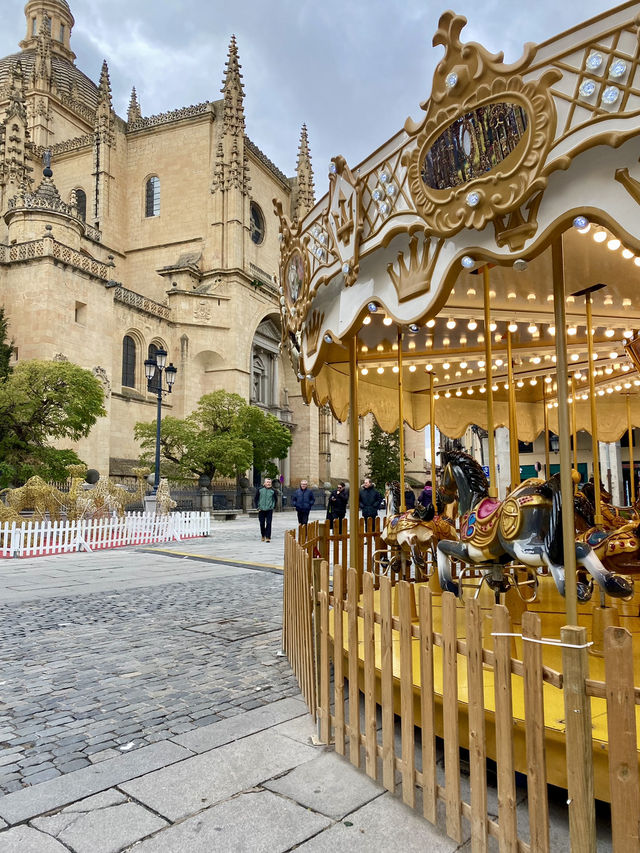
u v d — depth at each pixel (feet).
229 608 30.12
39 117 187.01
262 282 173.27
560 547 13.97
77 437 88.84
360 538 28.40
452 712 9.68
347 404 30.01
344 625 16.42
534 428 38.78
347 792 11.37
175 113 180.14
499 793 8.73
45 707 16.38
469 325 22.86
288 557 21.06
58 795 11.43
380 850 9.50
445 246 11.50
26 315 110.83
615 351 29.12
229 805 10.96
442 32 10.77
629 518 22.00
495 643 8.90
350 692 12.56
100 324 123.34
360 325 14.82
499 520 15.76
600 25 8.73
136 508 99.04
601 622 14.76
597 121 8.77
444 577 18.42
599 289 18.79
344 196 14.57
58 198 128.26
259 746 13.58
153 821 10.45
